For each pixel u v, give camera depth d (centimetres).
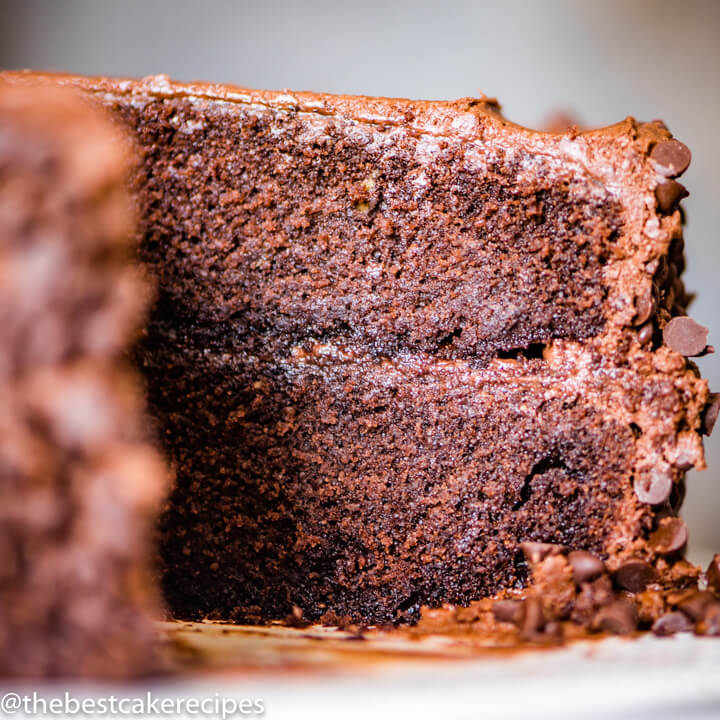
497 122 46
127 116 45
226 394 45
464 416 45
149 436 45
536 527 45
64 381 38
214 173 45
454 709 37
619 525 45
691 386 45
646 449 45
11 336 38
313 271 46
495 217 45
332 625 45
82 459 38
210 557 46
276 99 45
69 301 38
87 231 38
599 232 45
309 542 46
